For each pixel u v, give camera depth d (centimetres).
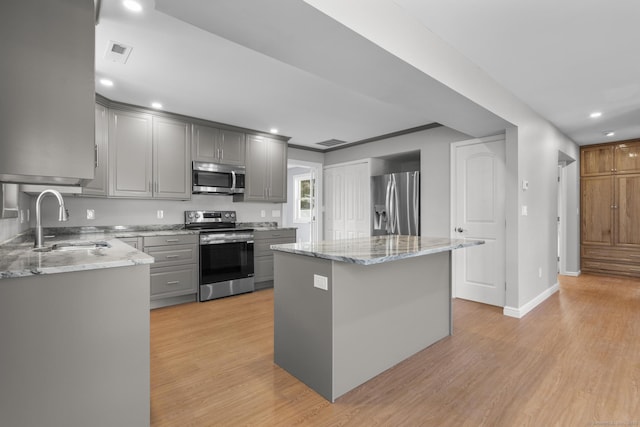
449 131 418
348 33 164
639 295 420
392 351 232
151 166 371
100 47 232
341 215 567
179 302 384
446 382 210
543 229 399
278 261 232
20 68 140
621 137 493
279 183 491
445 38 222
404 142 468
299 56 190
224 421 172
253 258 440
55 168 146
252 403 188
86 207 363
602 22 203
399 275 239
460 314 347
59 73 147
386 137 490
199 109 370
